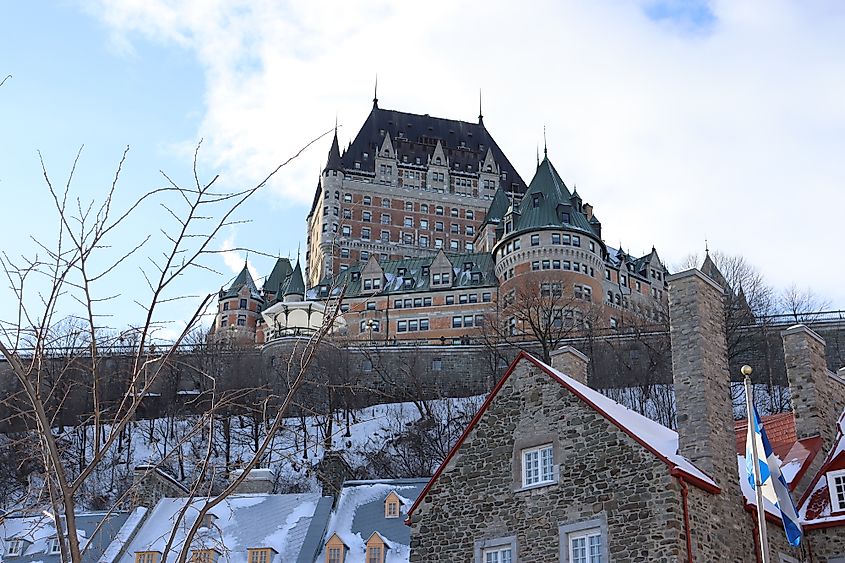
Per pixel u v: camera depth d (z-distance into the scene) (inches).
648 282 5364.2
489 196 7012.8
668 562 872.3
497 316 4884.4
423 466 3019.2
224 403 637.9
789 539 842.2
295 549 1518.2
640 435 971.3
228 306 5511.8
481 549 996.6
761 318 3737.7
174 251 569.6
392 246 6594.5
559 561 938.1
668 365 3425.2
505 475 1016.9
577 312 4611.2
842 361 3599.9
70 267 553.3
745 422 1284.4
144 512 1678.2
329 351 3403.1
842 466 1035.9
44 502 717.9
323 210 6609.3
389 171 6865.2
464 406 3580.2
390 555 1459.2
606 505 931.3
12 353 559.5
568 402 1002.1
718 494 945.5
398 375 4013.3
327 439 725.3
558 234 4997.5
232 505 1647.4
